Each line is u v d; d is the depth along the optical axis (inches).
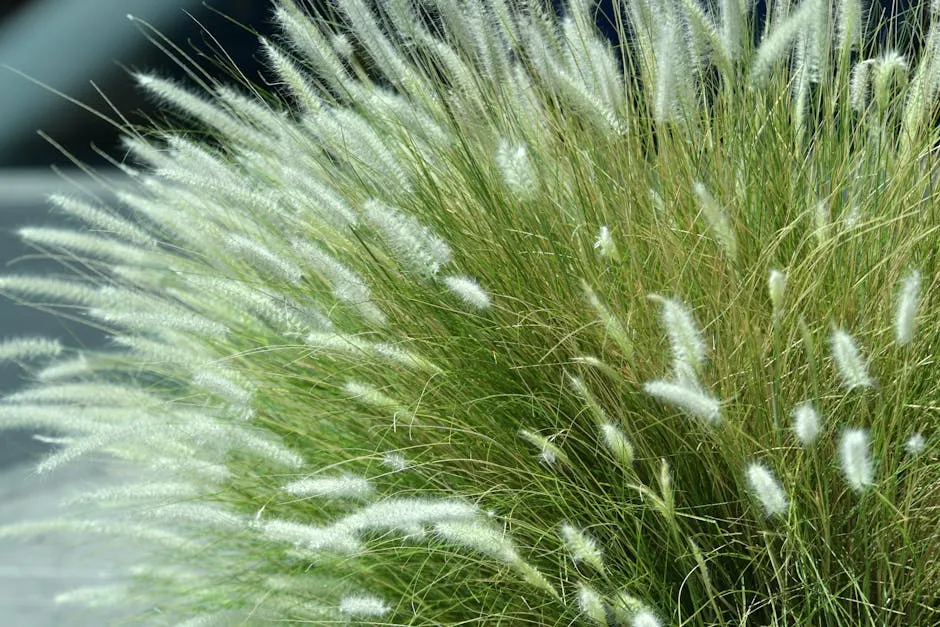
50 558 99.7
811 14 73.4
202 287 74.2
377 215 69.0
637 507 67.6
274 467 76.8
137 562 86.2
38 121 180.9
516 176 69.4
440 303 73.9
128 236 79.8
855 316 70.4
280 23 77.7
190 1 162.4
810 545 66.0
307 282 79.0
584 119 77.7
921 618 66.3
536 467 70.7
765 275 70.7
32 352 81.0
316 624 72.3
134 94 177.2
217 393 71.1
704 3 79.0
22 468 121.0
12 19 182.9
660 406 69.5
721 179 74.9
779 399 67.0
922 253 72.2
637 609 63.2
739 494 67.1
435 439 72.3
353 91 79.0
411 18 79.8
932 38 75.7
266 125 83.5
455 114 79.0
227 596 77.5
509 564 63.7
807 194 74.3
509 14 80.2
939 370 69.6
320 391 76.5
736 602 66.7
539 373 72.4
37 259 135.2
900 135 75.6
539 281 73.4
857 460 58.4
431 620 68.4
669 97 73.5
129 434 72.8
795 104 78.2
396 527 64.2
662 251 73.0
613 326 65.8
